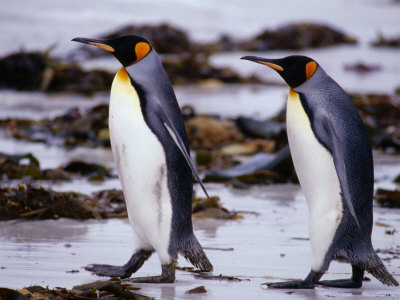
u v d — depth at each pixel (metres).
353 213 9.75
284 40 79.06
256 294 9.71
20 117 33.47
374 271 10.43
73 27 78.44
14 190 15.55
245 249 12.65
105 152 25.92
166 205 10.45
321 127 10.19
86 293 8.85
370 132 28.91
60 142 27.56
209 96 44.47
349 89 46.28
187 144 10.71
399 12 131.62
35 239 12.77
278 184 20.81
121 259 11.57
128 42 10.54
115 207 16.31
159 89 10.56
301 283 10.25
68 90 45.47
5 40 66.56
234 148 26.61
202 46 72.00
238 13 107.81
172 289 9.91
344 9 131.50
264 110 38.09
